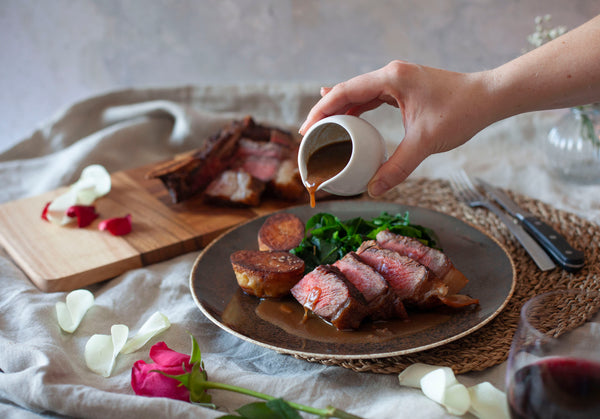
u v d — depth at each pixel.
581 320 0.73
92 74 1.84
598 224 1.07
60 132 1.47
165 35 1.72
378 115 1.52
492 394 0.74
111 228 1.09
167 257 1.06
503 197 1.13
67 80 1.87
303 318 0.85
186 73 1.77
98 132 1.46
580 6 1.34
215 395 0.78
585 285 0.92
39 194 1.24
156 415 0.73
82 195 1.17
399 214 1.05
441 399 0.73
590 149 1.17
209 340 0.89
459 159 1.33
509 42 1.44
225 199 1.17
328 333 0.82
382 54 1.58
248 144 1.23
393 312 0.84
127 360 0.84
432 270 0.88
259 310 0.87
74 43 1.80
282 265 0.89
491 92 0.82
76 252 1.04
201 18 1.67
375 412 0.75
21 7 1.78
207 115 1.44
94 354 0.84
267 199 1.21
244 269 0.88
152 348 0.81
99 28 1.76
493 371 0.81
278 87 1.54
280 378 0.80
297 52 1.65
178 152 1.44
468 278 0.91
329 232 0.97
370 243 0.91
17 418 0.76
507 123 1.38
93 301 0.94
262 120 1.42
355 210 1.07
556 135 1.20
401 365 0.80
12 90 1.93
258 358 0.85
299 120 1.54
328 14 1.57
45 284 0.98
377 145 0.83
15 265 1.06
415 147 0.83
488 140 1.37
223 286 0.92
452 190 1.21
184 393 0.76
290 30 1.62
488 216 1.11
